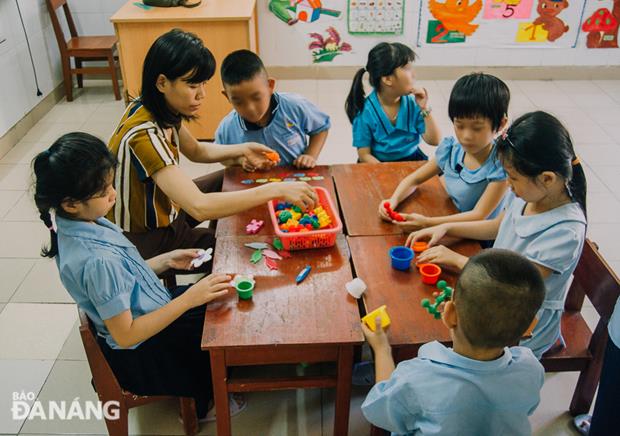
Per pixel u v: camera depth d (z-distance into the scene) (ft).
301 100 7.99
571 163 4.91
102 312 4.86
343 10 15.62
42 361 7.52
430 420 3.91
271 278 5.49
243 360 5.07
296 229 5.89
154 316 5.09
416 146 8.91
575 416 6.62
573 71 16.40
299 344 4.79
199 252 6.18
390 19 15.79
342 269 5.62
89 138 4.60
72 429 6.61
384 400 4.12
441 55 16.31
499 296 3.59
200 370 5.89
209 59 6.00
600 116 14.33
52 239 4.91
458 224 6.03
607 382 5.23
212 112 13.05
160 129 6.30
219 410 5.45
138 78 12.53
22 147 12.88
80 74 15.52
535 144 4.71
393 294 5.32
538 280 3.71
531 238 5.28
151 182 6.42
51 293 8.66
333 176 7.38
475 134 6.15
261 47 16.21
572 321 6.38
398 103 8.46
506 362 3.85
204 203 5.90
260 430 6.61
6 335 7.92
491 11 15.64
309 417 6.75
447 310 3.97
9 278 8.98
